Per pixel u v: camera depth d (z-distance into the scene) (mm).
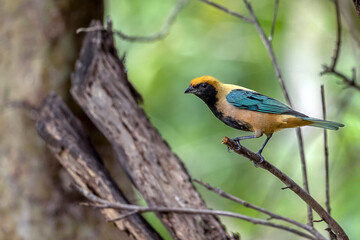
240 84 17453
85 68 10984
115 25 18172
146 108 16859
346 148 15602
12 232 12141
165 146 10727
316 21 18781
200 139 16797
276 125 8914
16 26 12617
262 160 7199
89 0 12633
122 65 11367
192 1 18766
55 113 11281
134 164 10414
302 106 17594
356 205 13898
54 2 12461
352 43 14047
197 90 9367
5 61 12641
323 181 15578
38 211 12039
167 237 15156
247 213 15961
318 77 17938
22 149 12188
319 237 8695
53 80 12406
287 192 15938
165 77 17141
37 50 12500
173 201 10141
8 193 12188
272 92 17797
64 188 12078
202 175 16844
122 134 10578
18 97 12398
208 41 18312
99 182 10305
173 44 18047
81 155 10492
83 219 12000
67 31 12586
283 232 15469
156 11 18125
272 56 9992
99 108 10719
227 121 9383
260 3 18672
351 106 16094
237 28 18609
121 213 10039
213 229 9969
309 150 16203
